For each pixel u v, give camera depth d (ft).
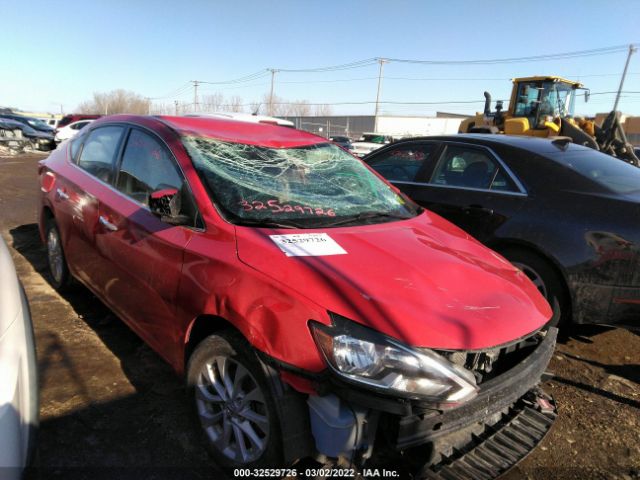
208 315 7.81
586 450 9.21
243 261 7.48
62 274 13.93
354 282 6.97
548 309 8.44
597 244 11.46
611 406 10.68
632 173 13.91
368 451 6.32
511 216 13.02
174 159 9.49
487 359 7.18
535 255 12.55
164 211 8.58
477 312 7.12
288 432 6.64
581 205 12.07
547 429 7.87
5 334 6.31
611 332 14.34
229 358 7.50
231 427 7.68
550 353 8.05
